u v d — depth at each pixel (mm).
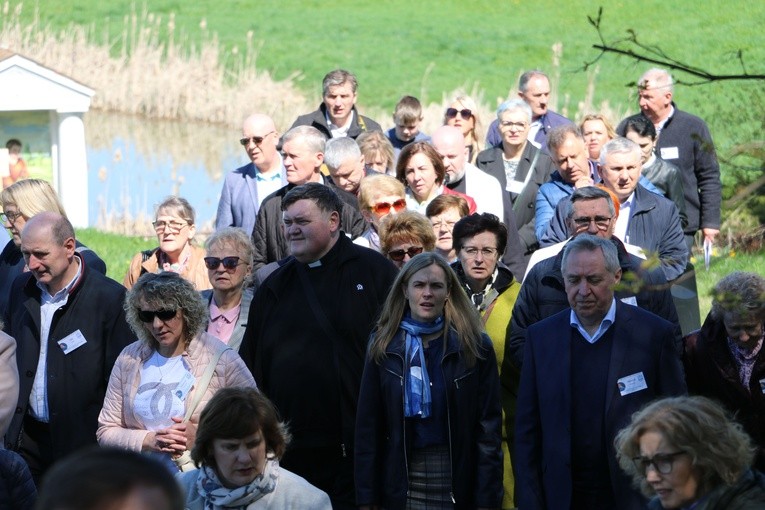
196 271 20703
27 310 16703
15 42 70688
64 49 71000
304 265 16203
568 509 14039
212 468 12211
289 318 16000
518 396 14727
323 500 12312
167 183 51188
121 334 16531
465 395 14469
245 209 24516
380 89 77250
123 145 59250
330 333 15844
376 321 15773
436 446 14469
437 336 14633
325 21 92938
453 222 18875
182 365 14680
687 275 10125
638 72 49719
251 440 11992
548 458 14258
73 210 41062
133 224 44281
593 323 14328
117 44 82438
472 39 85938
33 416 16672
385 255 17812
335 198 16203
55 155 40250
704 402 10500
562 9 88688
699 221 26094
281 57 83688
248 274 17938
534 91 29422
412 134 29938
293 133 21891
